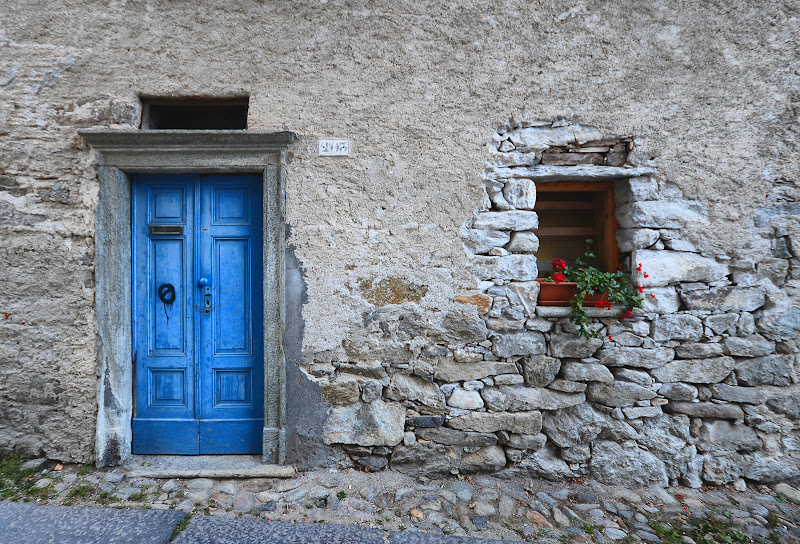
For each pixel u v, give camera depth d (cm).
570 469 278
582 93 278
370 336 277
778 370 278
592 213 305
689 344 280
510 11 275
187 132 264
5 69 269
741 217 279
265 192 277
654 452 278
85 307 270
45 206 270
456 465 277
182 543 204
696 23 277
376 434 276
